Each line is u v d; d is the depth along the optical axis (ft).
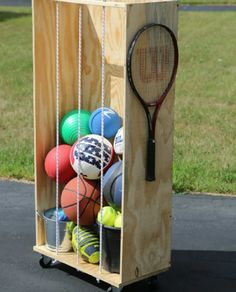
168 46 17.28
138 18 16.52
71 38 19.29
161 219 18.16
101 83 19.21
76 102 19.84
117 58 18.56
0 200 25.84
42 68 19.15
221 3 109.70
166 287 19.07
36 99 19.24
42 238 20.30
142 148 17.30
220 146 33.73
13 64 58.90
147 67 16.96
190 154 31.96
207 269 20.12
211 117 40.24
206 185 26.99
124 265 17.70
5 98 45.60
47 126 19.60
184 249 21.50
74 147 18.78
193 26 83.82
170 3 17.01
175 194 26.32
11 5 103.91
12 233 22.72
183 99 45.44
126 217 17.40
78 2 17.56
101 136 18.62
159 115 17.48
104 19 18.10
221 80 52.34
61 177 19.38
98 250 18.83
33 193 26.63
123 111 18.02
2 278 19.58
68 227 19.56
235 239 22.33
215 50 66.69
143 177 17.49
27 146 33.47
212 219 23.99
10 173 28.58
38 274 19.80
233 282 19.39
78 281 19.35
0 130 36.99
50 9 18.90
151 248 18.13
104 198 18.70
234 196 26.32
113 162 18.57
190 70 56.49
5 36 75.56
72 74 19.57
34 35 18.81
